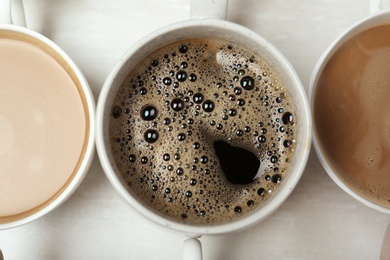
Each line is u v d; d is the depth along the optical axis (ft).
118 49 1.09
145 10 1.10
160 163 1.00
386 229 1.08
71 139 1.03
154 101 1.01
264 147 1.01
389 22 1.03
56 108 1.04
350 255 1.09
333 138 1.03
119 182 0.93
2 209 1.02
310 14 1.10
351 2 1.10
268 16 1.10
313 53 1.10
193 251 0.94
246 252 1.09
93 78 1.09
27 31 0.99
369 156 1.03
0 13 0.99
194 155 1.01
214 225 0.93
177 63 1.01
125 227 1.08
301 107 0.94
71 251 1.08
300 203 1.09
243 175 1.00
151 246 1.08
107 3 1.10
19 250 1.08
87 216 1.08
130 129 1.01
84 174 0.99
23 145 1.04
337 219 1.09
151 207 0.98
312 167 1.10
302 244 1.09
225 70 1.02
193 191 1.00
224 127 1.01
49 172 1.03
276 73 1.01
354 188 1.02
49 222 1.08
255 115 1.01
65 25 1.09
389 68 1.03
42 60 1.05
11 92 1.04
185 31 0.96
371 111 1.03
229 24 0.94
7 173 1.03
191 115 1.01
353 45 1.03
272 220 1.09
